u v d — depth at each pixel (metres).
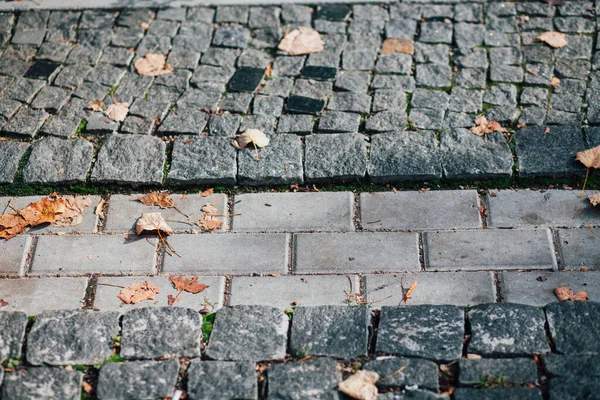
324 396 3.12
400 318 3.41
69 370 3.24
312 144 4.32
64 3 5.36
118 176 4.18
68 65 4.91
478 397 3.09
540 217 3.94
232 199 4.11
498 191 4.07
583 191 4.05
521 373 3.17
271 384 3.16
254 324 3.41
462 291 3.61
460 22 5.14
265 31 5.14
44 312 3.48
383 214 3.99
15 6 5.36
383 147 4.28
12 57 4.99
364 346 3.30
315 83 4.73
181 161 4.25
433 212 3.99
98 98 4.66
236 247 3.86
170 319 3.44
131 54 4.99
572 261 3.73
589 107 4.47
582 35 5.00
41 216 4.02
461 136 4.32
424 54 4.91
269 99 4.62
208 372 3.22
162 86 4.74
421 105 4.54
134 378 3.21
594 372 3.15
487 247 3.80
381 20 5.18
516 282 3.64
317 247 3.84
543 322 3.36
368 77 4.76
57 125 4.48
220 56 4.96
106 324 3.42
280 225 3.96
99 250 3.88
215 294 3.65
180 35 5.13
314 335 3.36
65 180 4.18
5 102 4.64
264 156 4.25
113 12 5.33
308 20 5.21
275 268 3.76
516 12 5.20
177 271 3.76
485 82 4.69
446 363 3.24
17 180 4.21
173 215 4.04
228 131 4.42
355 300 3.59
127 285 3.70
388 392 3.13
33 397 3.14
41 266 3.81
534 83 4.66
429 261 3.75
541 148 4.23
